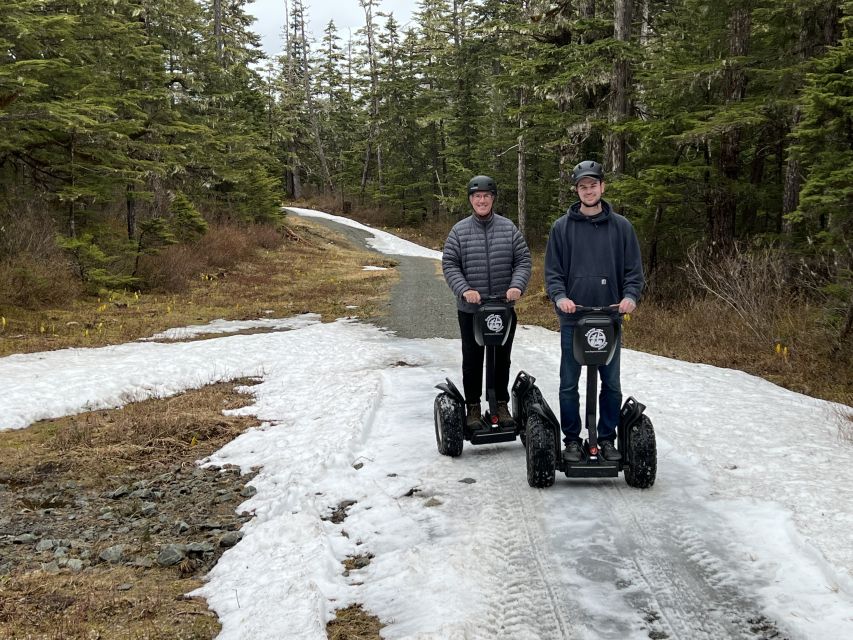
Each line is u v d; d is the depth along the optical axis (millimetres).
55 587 3391
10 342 10258
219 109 27047
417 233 43812
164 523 4320
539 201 35562
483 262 4770
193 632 2918
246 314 14383
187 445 6020
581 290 4113
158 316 13547
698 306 10750
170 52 22812
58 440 6047
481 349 4938
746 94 12922
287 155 51969
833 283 9312
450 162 40312
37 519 4484
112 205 20391
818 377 7574
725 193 11906
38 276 13664
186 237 21891
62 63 12547
